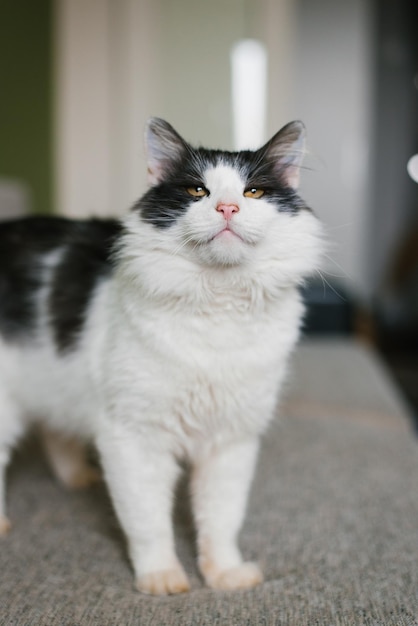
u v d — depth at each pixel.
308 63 4.96
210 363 1.25
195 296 1.25
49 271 1.60
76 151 4.66
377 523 1.61
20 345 1.56
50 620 1.15
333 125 5.03
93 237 1.64
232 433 1.38
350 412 2.60
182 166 1.35
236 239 1.22
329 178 5.09
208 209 1.23
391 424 2.47
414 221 5.07
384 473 1.95
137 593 1.28
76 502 1.78
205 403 1.30
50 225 1.71
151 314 1.26
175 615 1.17
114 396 1.32
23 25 4.18
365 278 5.21
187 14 4.65
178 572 1.33
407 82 5.02
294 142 1.38
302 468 1.99
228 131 4.82
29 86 4.29
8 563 1.40
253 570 1.36
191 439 1.38
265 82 4.77
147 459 1.34
